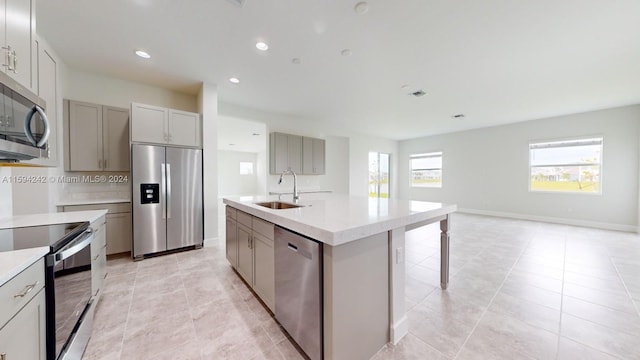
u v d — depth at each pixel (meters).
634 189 4.59
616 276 2.60
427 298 2.18
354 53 2.73
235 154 11.20
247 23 2.22
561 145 5.44
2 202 1.85
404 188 8.48
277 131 5.30
